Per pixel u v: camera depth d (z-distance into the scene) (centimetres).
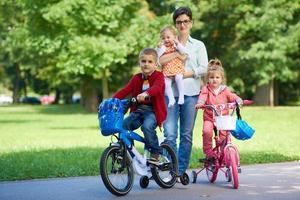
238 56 5900
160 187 1265
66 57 3841
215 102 1290
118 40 3903
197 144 2450
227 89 1300
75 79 6988
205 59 1344
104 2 3703
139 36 3872
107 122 1150
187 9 1344
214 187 1255
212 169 1306
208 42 6197
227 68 6178
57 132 3369
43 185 1295
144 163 1194
